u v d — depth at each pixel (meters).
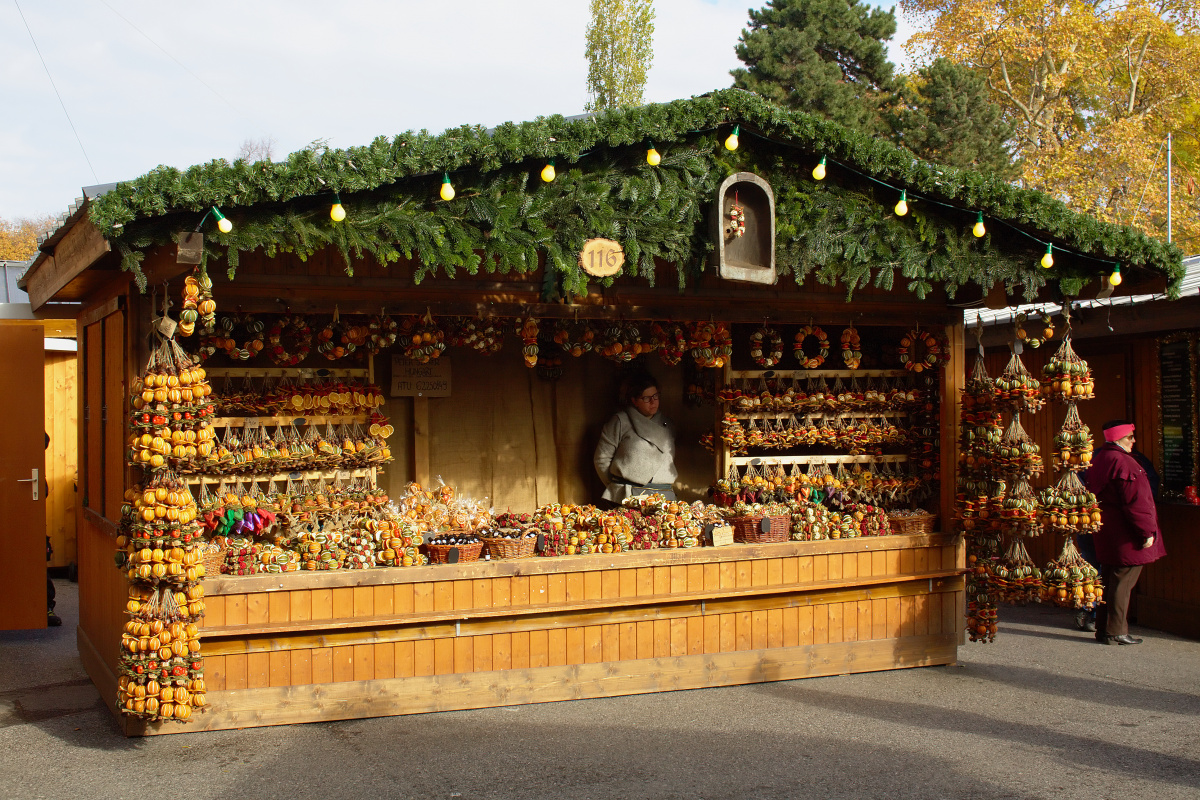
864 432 6.67
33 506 7.46
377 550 5.44
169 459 4.62
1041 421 9.18
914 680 6.17
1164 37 23.98
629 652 5.79
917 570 6.48
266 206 4.43
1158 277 5.94
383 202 4.66
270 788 4.30
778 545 6.11
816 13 24.67
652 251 5.14
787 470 7.12
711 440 7.09
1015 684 6.09
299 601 5.19
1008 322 8.92
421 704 5.39
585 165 5.05
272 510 5.52
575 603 5.66
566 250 5.01
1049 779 4.49
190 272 4.75
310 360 6.34
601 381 7.21
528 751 4.80
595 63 26.25
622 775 4.50
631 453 6.75
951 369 6.66
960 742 4.98
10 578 7.39
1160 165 23.25
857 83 24.53
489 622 5.50
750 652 6.04
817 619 6.22
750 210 5.27
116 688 5.25
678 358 6.41
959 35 24.25
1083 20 22.41
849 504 6.57
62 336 9.62
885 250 5.51
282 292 5.30
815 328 6.59
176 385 4.59
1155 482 7.56
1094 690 5.97
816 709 5.52
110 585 5.54
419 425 6.60
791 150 5.38
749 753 4.80
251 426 5.63
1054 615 8.41
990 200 5.45
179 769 4.52
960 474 6.57
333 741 4.93
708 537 6.04
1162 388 7.81
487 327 6.11
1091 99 25.00
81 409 6.86
